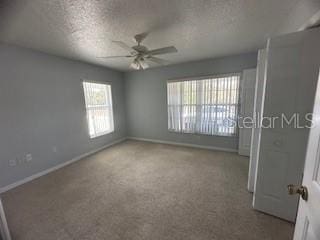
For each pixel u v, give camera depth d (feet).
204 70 11.96
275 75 4.74
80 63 11.26
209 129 12.47
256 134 6.48
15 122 7.87
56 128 9.80
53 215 5.79
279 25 6.54
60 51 8.89
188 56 10.91
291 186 2.56
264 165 5.37
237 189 7.16
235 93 11.14
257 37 7.75
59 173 9.18
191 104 12.82
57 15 5.32
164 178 8.29
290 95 4.60
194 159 10.73
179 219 5.48
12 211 6.05
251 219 5.39
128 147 13.80
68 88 10.46
